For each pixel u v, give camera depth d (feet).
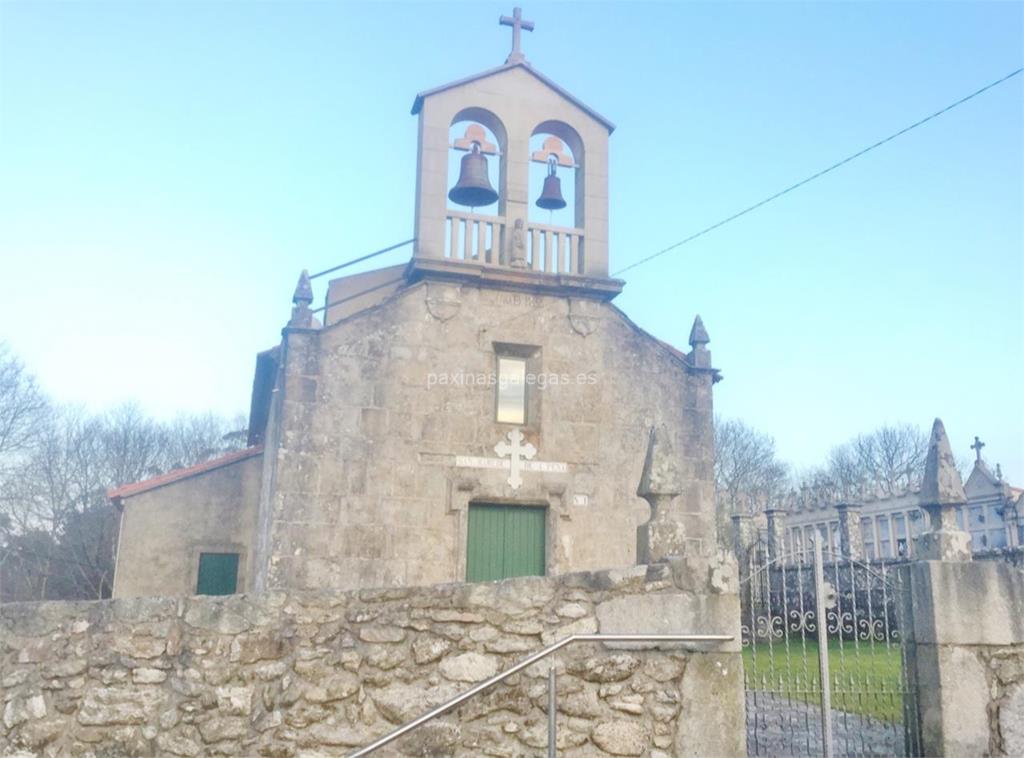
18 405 132.46
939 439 27.02
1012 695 24.84
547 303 48.29
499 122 49.96
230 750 21.08
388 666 21.94
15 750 20.70
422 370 45.65
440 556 43.62
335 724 21.44
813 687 26.86
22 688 21.17
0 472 132.57
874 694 26.32
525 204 49.21
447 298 46.75
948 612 25.04
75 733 20.95
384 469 43.93
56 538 141.59
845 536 84.33
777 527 78.54
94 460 150.61
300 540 42.09
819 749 27.12
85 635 21.63
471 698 21.88
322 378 44.21
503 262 48.62
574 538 45.65
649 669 22.71
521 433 46.16
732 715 22.70
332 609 22.30
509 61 50.80
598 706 22.26
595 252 49.39
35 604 21.81
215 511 53.57
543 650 21.38
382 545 43.04
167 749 21.01
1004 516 105.09
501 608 22.68
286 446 42.96
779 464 182.09
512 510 46.14
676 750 22.26
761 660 44.80
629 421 47.85
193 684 21.45
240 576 52.85
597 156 50.96
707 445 48.44
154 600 21.99
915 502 105.19
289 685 21.61
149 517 52.75
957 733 24.20
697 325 50.52
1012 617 25.39
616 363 48.47
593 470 46.73
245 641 21.83
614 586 23.16
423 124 48.67
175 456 162.50
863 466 189.98
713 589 23.44
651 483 24.85
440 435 45.09
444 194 48.14
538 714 22.00
